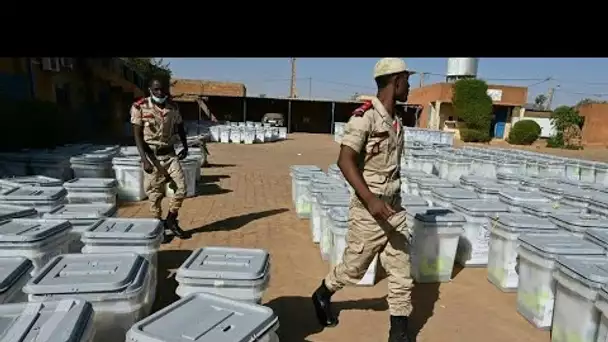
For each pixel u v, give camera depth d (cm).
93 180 526
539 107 5178
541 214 421
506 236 385
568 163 922
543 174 825
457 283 414
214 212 666
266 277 261
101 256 263
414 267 416
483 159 912
